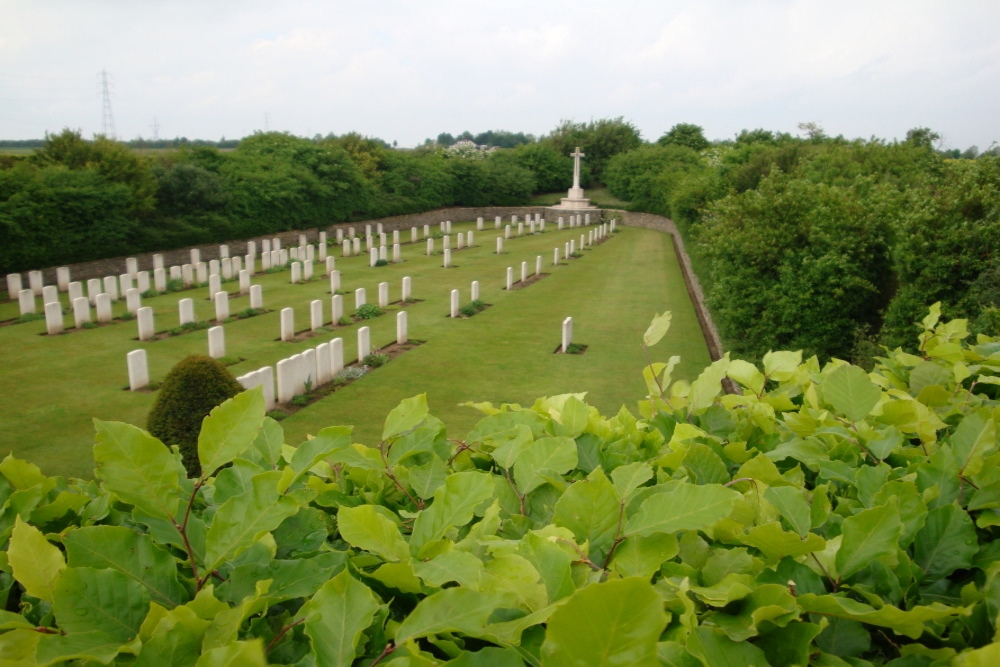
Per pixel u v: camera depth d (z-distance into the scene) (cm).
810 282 1254
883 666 129
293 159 3725
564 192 6203
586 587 81
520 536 179
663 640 127
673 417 264
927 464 193
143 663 113
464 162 5200
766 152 2898
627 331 1808
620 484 158
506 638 116
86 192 2319
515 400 1249
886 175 2284
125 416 1102
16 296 1994
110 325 1700
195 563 149
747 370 296
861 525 144
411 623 115
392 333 1730
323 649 116
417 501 202
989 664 93
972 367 318
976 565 160
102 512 189
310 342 1605
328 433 181
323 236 3017
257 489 146
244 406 147
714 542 173
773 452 221
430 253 3350
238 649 94
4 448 970
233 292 2198
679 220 3388
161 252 2723
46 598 136
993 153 1630
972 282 981
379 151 4591
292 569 145
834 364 304
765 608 121
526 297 2280
